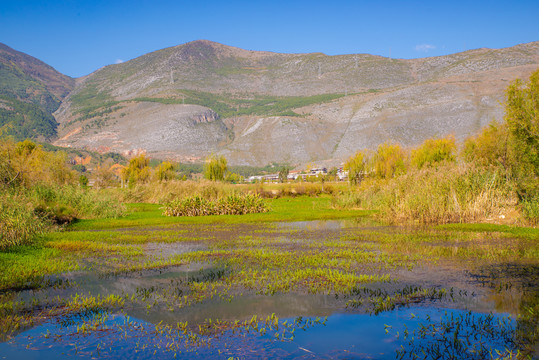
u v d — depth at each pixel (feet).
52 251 39.24
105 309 21.85
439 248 39.60
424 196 65.51
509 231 50.29
